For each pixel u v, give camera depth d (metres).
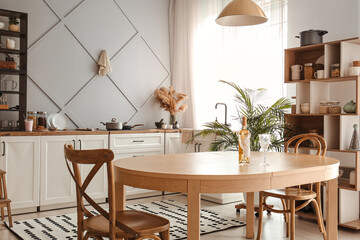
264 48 5.12
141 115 6.04
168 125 5.75
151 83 6.16
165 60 6.33
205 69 5.95
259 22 3.38
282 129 4.35
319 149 3.42
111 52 5.73
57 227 3.83
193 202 2.13
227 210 4.55
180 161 2.71
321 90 4.20
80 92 5.45
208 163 2.61
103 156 2.02
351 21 4.15
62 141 4.57
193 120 6.07
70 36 5.36
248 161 2.56
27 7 5.02
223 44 5.67
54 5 5.22
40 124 4.75
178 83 6.27
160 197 5.32
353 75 3.72
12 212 4.32
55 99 5.22
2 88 4.78
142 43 6.06
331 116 4.00
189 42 6.12
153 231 2.15
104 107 5.66
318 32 4.13
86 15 5.49
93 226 2.20
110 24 5.73
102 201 4.95
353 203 3.92
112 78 5.73
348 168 4.05
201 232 3.68
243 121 2.61
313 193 3.19
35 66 5.07
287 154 3.27
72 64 5.38
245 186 2.18
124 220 2.29
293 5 4.72
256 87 5.21
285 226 3.91
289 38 4.77
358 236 3.59
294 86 4.73
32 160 4.37
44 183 4.45
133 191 5.17
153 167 2.38
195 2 6.07
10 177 4.24
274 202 4.79
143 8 6.07
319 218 3.25
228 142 4.52
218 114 5.75
